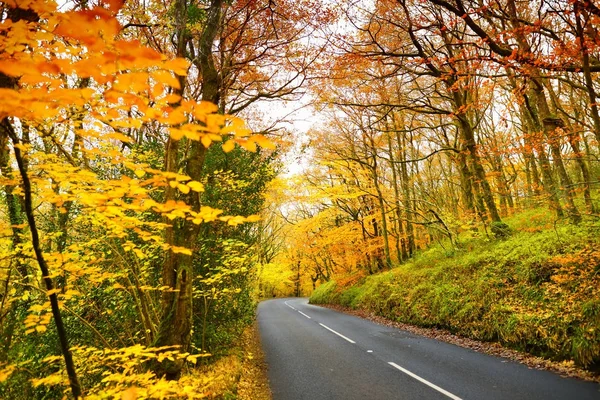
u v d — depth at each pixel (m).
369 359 7.32
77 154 4.18
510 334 6.97
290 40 7.52
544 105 8.56
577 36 5.61
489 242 11.48
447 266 11.19
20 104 1.70
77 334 5.09
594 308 5.73
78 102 1.83
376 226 21.00
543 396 4.65
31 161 3.21
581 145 14.09
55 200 2.67
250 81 8.73
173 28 5.05
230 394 4.72
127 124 1.99
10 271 3.51
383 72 13.20
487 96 12.10
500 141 16.98
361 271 21.53
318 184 18.95
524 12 9.64
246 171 8.26
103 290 5.16
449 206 23.50
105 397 2.74
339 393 5.41
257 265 9.77
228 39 7.54
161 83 1.64
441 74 8.94
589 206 9.05
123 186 2.36
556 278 6.87
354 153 17.00
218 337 6.89
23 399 3.63
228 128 1.76
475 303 8.47
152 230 5.45
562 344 5.88
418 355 7.34
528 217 12.53
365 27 10.34
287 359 7.80
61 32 1.46
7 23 1.79
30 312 4.23
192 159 5.15
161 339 4.49
